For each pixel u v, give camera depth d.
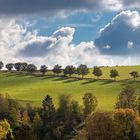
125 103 189.25
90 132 112.56
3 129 78.38
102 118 111.88
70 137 194.38
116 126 111.19
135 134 111.31
